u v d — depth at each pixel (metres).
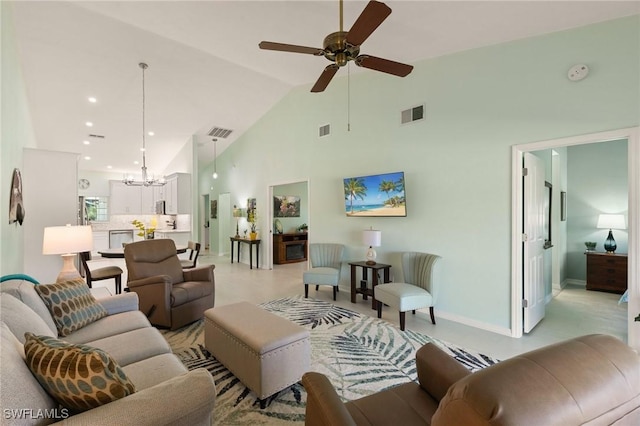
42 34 3.69
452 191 3.54
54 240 3.01
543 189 3.56
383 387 2.19
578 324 3.40
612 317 3.61
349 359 2.62
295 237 8.02
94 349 1.16
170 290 3.23
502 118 3.14
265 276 6.08
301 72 4.62
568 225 5.19
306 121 5.58
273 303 4.28
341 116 4.89
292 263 7.74
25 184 3.96
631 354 0.76
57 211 4.14
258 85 5.57
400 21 2.72
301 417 1.89
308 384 1.22
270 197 6.75
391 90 4.16
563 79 2.77
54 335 1.87
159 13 3.13
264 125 6.75
